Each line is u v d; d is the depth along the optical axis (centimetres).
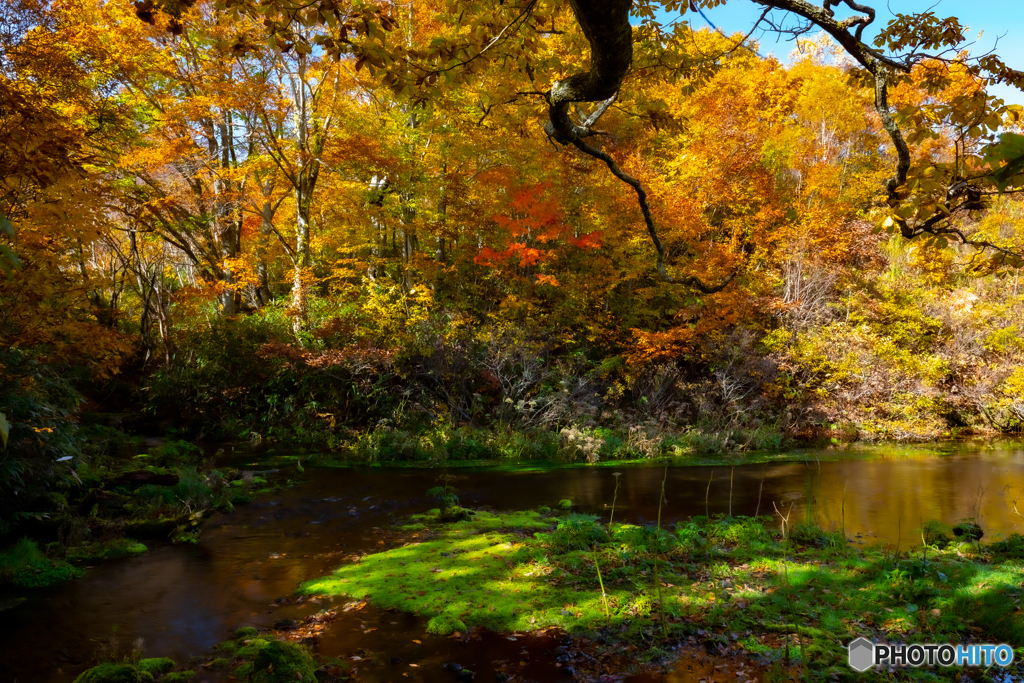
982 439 1504
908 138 289
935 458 1235
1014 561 540
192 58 1497
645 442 1310
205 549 657
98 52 1153
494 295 1619
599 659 399
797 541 643
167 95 1548
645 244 1680
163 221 1559
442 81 311
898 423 1521
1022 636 392
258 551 650
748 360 1570
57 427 744
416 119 1625
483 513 800
